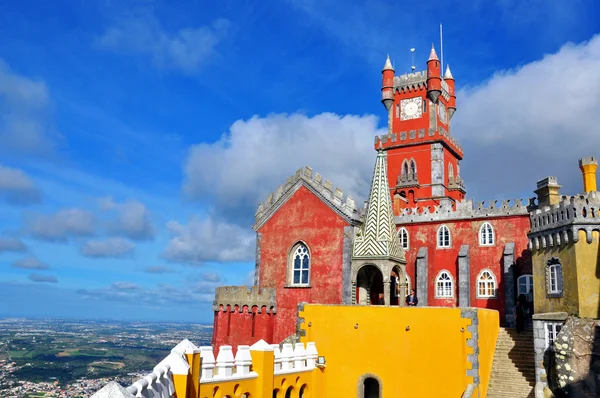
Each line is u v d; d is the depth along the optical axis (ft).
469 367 102.68
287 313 154.92
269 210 165.89
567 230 108.99
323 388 114.93
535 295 120.16
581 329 99.66
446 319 106.83
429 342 107.65
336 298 147.84
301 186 161.79
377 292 152.05
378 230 129.59
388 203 133.18
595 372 96.12
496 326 128.98
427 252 175.42
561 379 97.86
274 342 154.51
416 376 107.55
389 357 110.93
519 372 113.09
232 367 87.20
